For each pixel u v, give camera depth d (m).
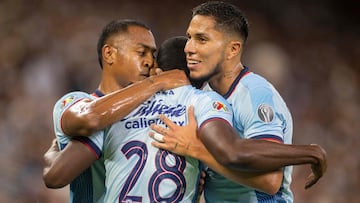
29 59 18.44
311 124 19.80
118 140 5.98
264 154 5.68
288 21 24.78
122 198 5.92
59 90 17.64
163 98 6.09
